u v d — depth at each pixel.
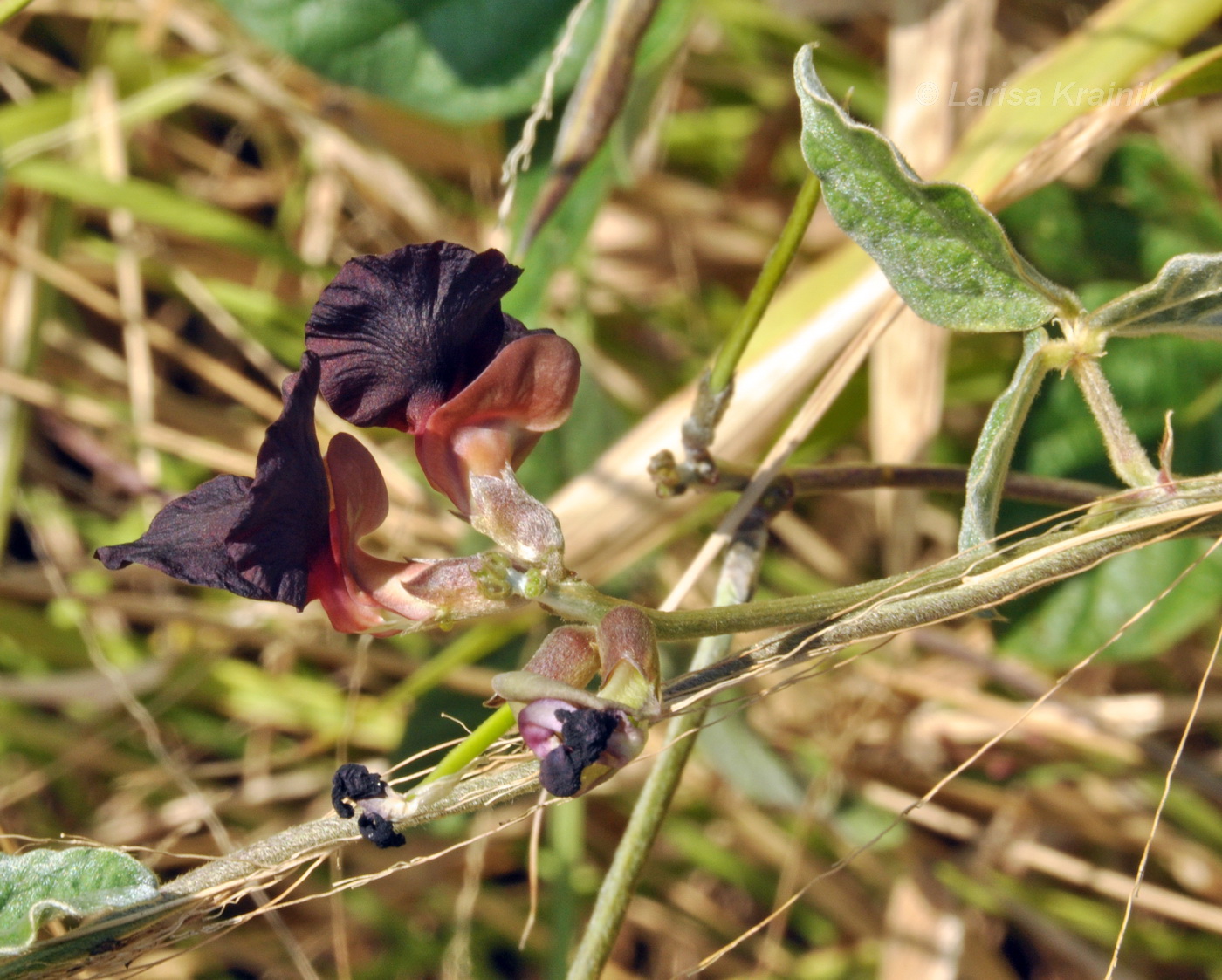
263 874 0.22
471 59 0.29
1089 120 0.26
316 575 0.21
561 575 0.21
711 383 0.24
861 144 0.21
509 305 0.29
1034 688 0.33
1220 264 0.21
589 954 0.23
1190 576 0.29
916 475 0.25
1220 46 0.25
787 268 0.23
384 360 0.21
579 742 0.20
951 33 0.29
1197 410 0.30
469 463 0.21
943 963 0.33
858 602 0.22
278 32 0.29
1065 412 0.29
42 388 0.33
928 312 0.22
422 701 0.32
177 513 0.21
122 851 0.21
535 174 0.29
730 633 0.21
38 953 0.21
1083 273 0.31
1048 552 0.22
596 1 0.29
